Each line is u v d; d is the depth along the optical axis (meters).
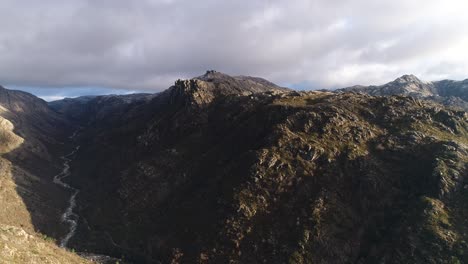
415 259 95.38
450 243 96.06
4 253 72.06
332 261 102.25
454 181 111.69
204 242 115.19
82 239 137.62
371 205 114.50
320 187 121.12
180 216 134.62
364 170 123.19
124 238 135.88
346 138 137.62
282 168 129.25
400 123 143.75
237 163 140.50
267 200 121.94
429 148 126.75
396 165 124.50
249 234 113.12
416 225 102.19
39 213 151.12
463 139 135.00
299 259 102.50
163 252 120.19
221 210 122.62
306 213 113.75
